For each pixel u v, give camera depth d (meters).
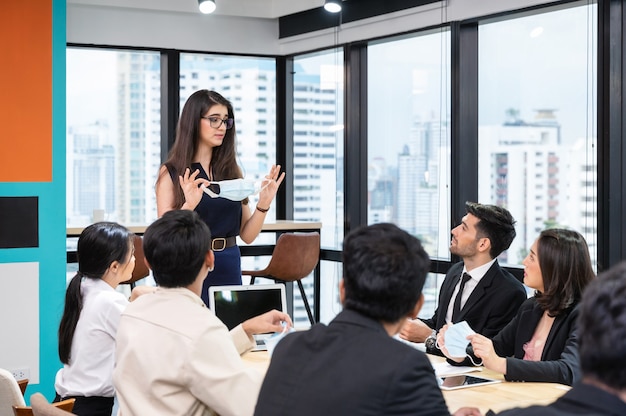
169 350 2.02
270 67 7.04
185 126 3.61
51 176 4.73
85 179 6.56
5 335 4.62
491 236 3.29
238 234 3.77
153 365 2.02
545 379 2.57
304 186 6.96
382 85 6.24
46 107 4.71
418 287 1.61
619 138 4.57
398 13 5.90
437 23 5.62
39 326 4.71
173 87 6.68
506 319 3.26
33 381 4.70
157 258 2.12
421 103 5.88
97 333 2.75
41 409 2.03
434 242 5.77
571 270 2.73
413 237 1.65
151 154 6.75
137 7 6.44
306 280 6.83
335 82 6.59
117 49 6.52
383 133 6.25
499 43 5.30
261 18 6.90
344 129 6.45
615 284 1.15
